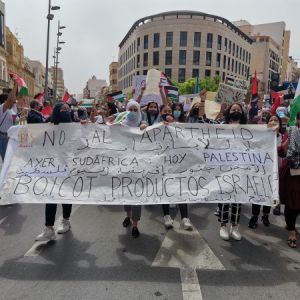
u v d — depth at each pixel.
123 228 5.14
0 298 3.27
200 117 7.11
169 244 4.57
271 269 3.93
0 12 50.94
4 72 54.50
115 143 4.70
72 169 4.58
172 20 65.56
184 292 3.40
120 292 3.38
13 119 6.87
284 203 4.67
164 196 4.51
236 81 13.16
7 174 4.47
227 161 4.66
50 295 3.32
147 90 8.69
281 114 6.56
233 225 4.84
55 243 4.54
